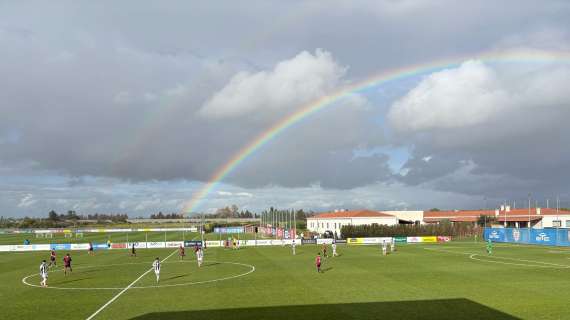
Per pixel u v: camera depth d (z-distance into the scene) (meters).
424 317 34.69
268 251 101.38
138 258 89.06
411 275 57.59
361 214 174.12
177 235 199.62
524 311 36.47
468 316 34.94
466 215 196.12
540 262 72.75
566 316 34.78
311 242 125.62
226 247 116.69
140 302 41.91
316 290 46.81
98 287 51.38
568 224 159.12
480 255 86.12
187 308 38.81
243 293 45.62
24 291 49.59
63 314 37.59
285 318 34.84
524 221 164.25
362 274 58.91
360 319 34.25
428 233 152.75
